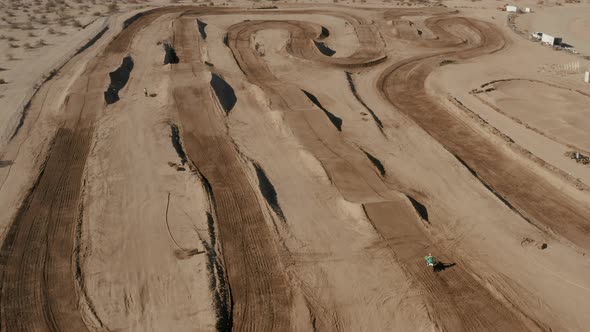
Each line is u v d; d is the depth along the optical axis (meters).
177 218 23.48
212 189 25.80
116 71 40.41
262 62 46.12
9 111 33.81
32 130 31.80
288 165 28.50
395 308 18.77
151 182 26.25
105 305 18.73
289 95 37.50
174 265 20.59
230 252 21.55
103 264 20.72
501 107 36.84
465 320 18.25
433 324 18.00
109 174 26.92
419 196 25.91
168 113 33.91
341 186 26.19
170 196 25.12
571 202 25.84
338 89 40.00
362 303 19.02
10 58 43.81
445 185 26.97
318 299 19.17
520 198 26.31
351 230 22.98
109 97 36.03
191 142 30.78
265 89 38.66
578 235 23.41
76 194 25.44
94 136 31.02
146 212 23.88
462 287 19.78
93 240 22.06
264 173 27.62
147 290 19.39
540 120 34.69
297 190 26.14
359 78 43.53
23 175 26.98
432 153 30.38
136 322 18.00
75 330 17.73
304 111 34.62
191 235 22.34
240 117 34.50
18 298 19.05
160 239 22.09
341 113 35.62
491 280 20.17
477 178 27.67
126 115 33.62
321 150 29.77
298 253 21.56
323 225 23.38
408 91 40.81
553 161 29.09
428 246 22.02
